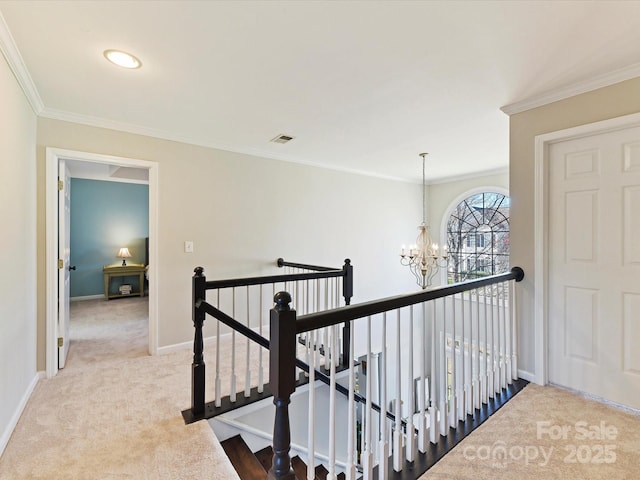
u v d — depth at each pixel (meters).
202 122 2.88
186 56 1.84
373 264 5.18
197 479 1.56
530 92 2.31
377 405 3.51
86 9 1.45
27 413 2.08
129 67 1.95
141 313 4.93
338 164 4.52
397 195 5.55
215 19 1.53
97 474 1.57
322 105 2.52
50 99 2.40
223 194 3.59
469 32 1.64
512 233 2.59
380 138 3.36
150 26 1.58
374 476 1.58
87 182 6.08
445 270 5.82
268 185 3.96
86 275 6.09
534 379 2.46
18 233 2.09
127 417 2.04
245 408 2.23
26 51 1.77
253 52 1.80
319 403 3.00
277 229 4.04
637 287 2.07
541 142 2.42
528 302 2.50
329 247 4.59
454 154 4.00
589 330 2.26
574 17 1.53
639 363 2.06
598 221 2.22
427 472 1.56
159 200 3.17
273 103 2.48
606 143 2.18
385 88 2.24
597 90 2.15
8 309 1.88
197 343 2.10
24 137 2.21
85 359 3.02
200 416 2.07
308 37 1.67
